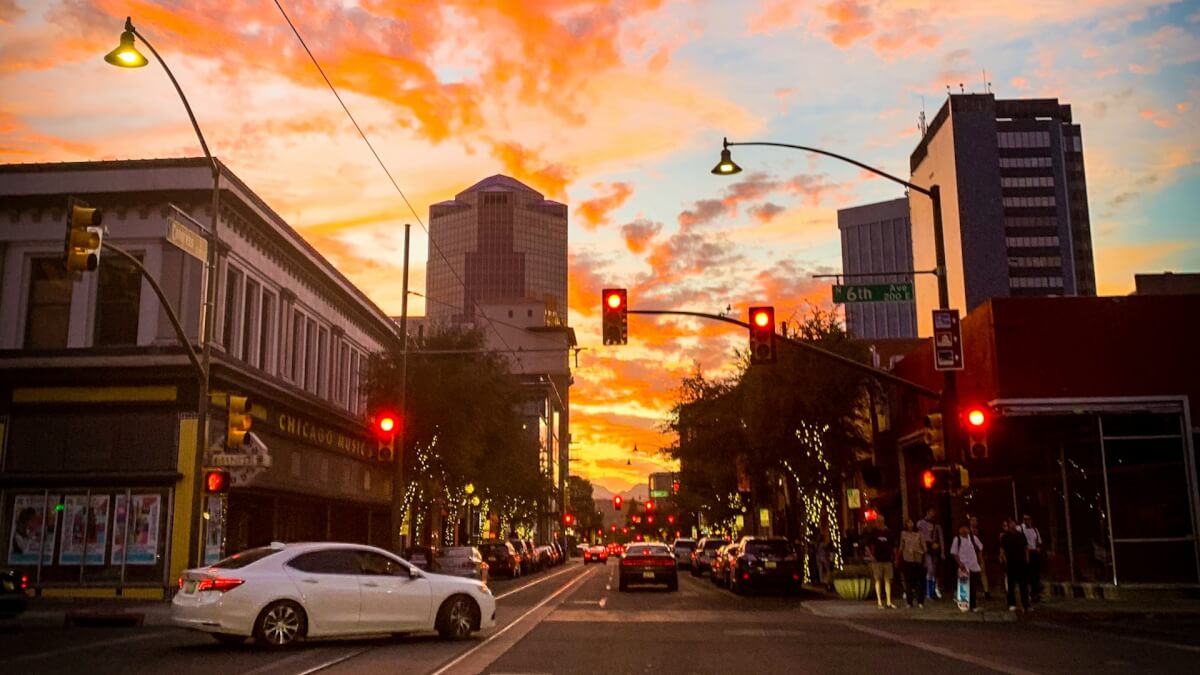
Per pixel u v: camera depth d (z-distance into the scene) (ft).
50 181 96.32
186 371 92.12
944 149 509.35
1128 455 80.59
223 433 95.81
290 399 112.16
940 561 84.48
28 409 93.30
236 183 99.25
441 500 155.02
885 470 121.39
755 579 99.25
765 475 121.39
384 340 165.68
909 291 71.26
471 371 132.77
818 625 64.28
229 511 99.55
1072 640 53.98
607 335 70.95
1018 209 488.44
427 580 53.36
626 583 112.88
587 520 533.55
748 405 113.29
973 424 67.97
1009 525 71.87
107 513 91.45
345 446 136.67
